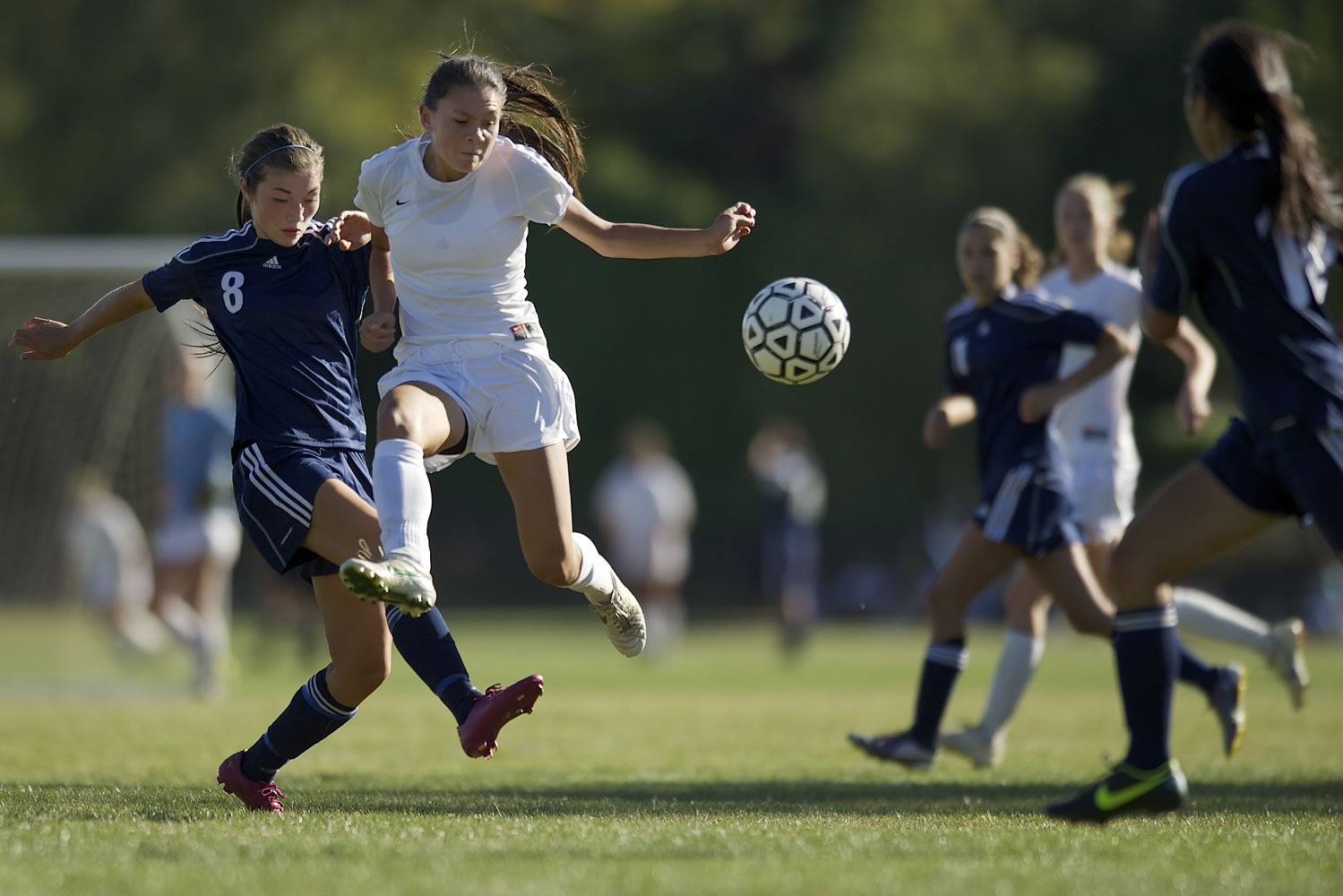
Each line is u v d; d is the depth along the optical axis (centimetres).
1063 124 11462
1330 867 1379
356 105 10856
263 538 1784
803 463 6981
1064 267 2978
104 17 10644
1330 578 9619
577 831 1597
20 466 6238
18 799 1869
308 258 1845
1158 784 1641
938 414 2586
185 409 4397
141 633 5906
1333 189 1590
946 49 11994
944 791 2230
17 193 10556
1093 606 2553
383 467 1656
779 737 3148
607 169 12119
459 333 1792
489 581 11944
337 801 1942
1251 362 1598
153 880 1270
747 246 12106
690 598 12131
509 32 11844
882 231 11938
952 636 2581
